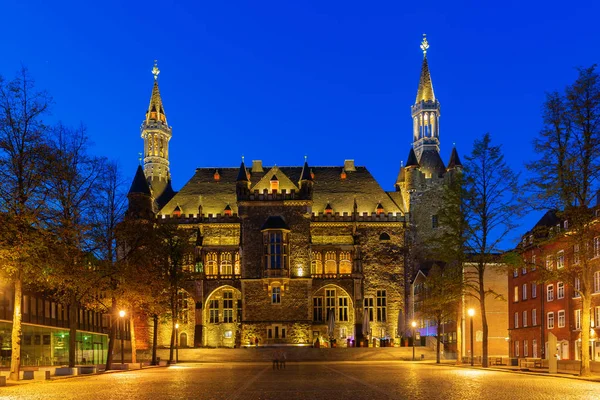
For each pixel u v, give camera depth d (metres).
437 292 67.75
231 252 101.56
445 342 91.38
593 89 40.19
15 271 36.88
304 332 94.88
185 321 98.00
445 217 55.88
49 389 31.80
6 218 34.31
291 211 97.69
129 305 57.72
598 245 52.69
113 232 50.09
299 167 113.31
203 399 25.56
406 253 103.19
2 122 36.38
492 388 30.36
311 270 100.38
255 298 95.75
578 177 40.28
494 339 84.56
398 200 111.19
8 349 55.19
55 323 65.25
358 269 99.38
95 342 79.06
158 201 116.00
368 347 88.19
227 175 110.88
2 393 29.47
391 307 101.69
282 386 32.66
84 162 45.81
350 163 112.31
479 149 53.53
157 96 123.62
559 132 40.84
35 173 36.91
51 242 38.06
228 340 97.94
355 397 26.02
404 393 27.73
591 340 56.47
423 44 119.94
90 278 46.16
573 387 31.06
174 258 71.31
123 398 26.27
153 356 65.88
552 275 42.84
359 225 103.56
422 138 115.12
